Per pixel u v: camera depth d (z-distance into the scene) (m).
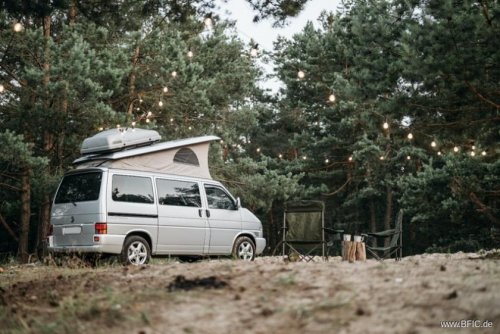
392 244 11.05
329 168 30.94
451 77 11.28
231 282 5.86
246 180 24.62
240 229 12.84
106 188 10.73
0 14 16.00
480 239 24.41
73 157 18.03
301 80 29.97
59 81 15.57
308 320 4.36
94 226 10.62
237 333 4.18
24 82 17.81
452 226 25.66
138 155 11.48
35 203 20.00
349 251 10.39
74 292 6.18
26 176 17.75
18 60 18.27
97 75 16.62
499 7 10.68
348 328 4.12
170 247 11.52
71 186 11.22
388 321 4.21
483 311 4.22
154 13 13.29
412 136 13.48
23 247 18.31
